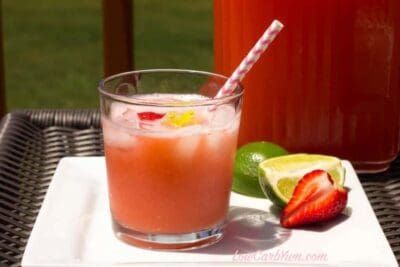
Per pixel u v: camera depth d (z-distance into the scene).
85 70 2.26
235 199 0.70
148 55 2.30
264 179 0.67
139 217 0.61
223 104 0.62
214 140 0.61
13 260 0.62
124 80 0.66
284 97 0.74
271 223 0.66
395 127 0.76
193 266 0.59
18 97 2.09
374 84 0.74
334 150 0.75
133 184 0.61
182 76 0.68
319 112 0.74
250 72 0.74
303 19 0.72
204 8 2.73
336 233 0.64
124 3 0.93
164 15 2.65
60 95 2.11
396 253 0.64
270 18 0.72
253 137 0.76
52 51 2.38
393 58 0.74
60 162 0.73
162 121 0.60
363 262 0.60
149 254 0.61
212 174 0.62
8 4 2.78
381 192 0.73
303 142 0.75
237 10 0.73
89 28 2.55
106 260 0.60
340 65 0.73
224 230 0.64
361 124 0.75
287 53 0.73
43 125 0.83
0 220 0.67
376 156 0.75
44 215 0.65
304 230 0.65
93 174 0.72
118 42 0.94
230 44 0.74
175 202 0.61
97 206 0.67
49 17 2.65
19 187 0.72
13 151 0.78
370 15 0.72
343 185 0.69
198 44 2.39
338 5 0.72
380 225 0.66
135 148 0.60
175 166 0.60
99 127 0.83
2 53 0.99
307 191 0.65
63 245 0.61
